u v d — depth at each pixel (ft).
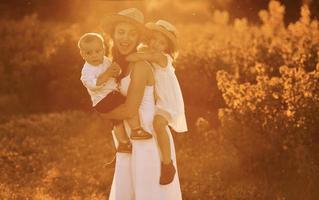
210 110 40.86
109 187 31.68
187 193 30.12
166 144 21.09
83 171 34.88
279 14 47.57
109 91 20.88
